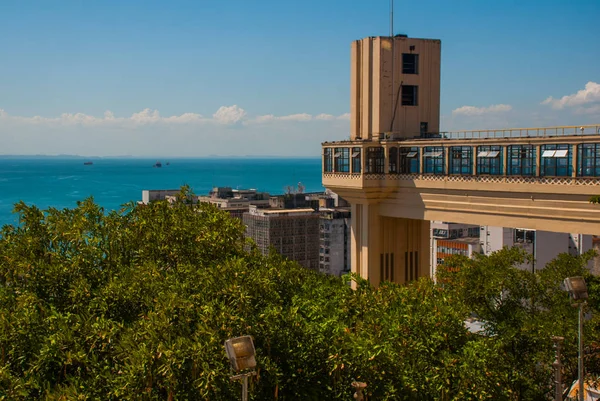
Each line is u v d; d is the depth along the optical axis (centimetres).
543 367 5534
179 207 6562
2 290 5306
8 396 4022
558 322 5422
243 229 6319
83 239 5709
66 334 4456
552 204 6112
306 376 4766
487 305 6147
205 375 4184
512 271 6150
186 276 5381
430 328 4962
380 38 7962
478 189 6750
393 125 8044
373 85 8075
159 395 4406
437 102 8288
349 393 4738
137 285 5100
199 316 4694
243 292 4850
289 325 4844
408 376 4666
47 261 5688
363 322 5172
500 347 5203
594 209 5794
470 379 4566
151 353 4219
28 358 4534
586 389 5759
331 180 8281
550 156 6094
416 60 8150
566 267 6197
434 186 7212
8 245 5734
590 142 5766
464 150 6906
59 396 4003
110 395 4231
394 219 8125
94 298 5038
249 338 3173
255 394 4516
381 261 8069
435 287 5909
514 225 6512
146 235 5975
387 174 7712
